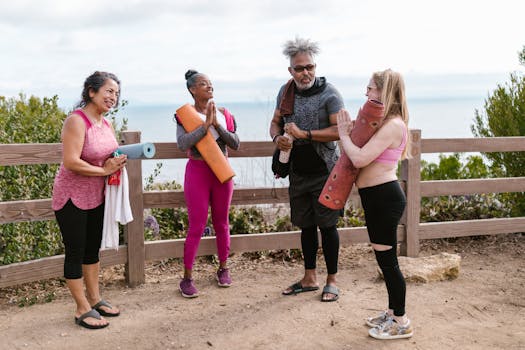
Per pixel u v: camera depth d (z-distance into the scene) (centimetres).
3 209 409
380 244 342
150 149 370
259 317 391
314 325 375
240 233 570
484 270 507
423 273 467
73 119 348
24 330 368
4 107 585
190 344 347
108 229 371
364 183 341
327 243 425
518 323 379
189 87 429
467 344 343
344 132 345
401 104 333
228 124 438
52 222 487
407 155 353
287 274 499
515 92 655
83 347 342
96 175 354
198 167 429
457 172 690
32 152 415
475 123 699
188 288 436
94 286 394
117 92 365
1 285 405
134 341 352
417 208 537
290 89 422
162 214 589
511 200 648
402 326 351
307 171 416
